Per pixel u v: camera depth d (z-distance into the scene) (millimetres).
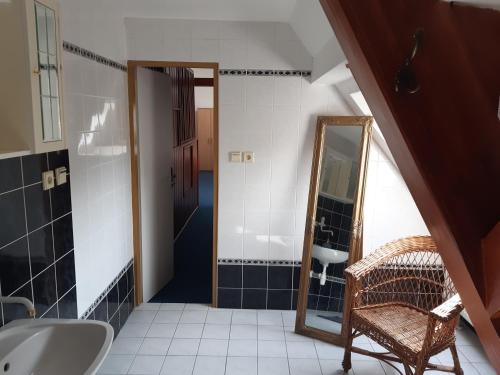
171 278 3965
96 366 1312
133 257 3297
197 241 5102
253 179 3195
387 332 2309
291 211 3238
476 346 2889
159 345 2840
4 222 1556
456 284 600
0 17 1407
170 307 3385
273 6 2576
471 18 503
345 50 613
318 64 2754
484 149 529
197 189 6812
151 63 3047
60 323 1586
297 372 2574
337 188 2979
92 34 2389
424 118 532
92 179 2418
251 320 3205
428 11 521
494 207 535
